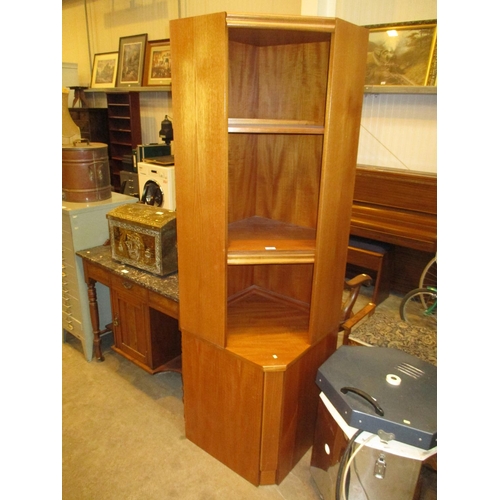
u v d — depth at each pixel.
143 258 1.91
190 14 4.21
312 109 1.43
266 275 1.82
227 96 1.13
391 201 2.87
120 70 4.95
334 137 1.22
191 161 1.28
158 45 4.56
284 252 1.35
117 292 2.07
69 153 2.15
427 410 1.19
